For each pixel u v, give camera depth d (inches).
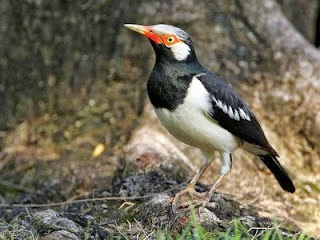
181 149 470.0
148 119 491.5
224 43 519.5
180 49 358.3
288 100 499.8
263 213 408.2
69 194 465.7
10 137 530.3
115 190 416.2
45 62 530.3
